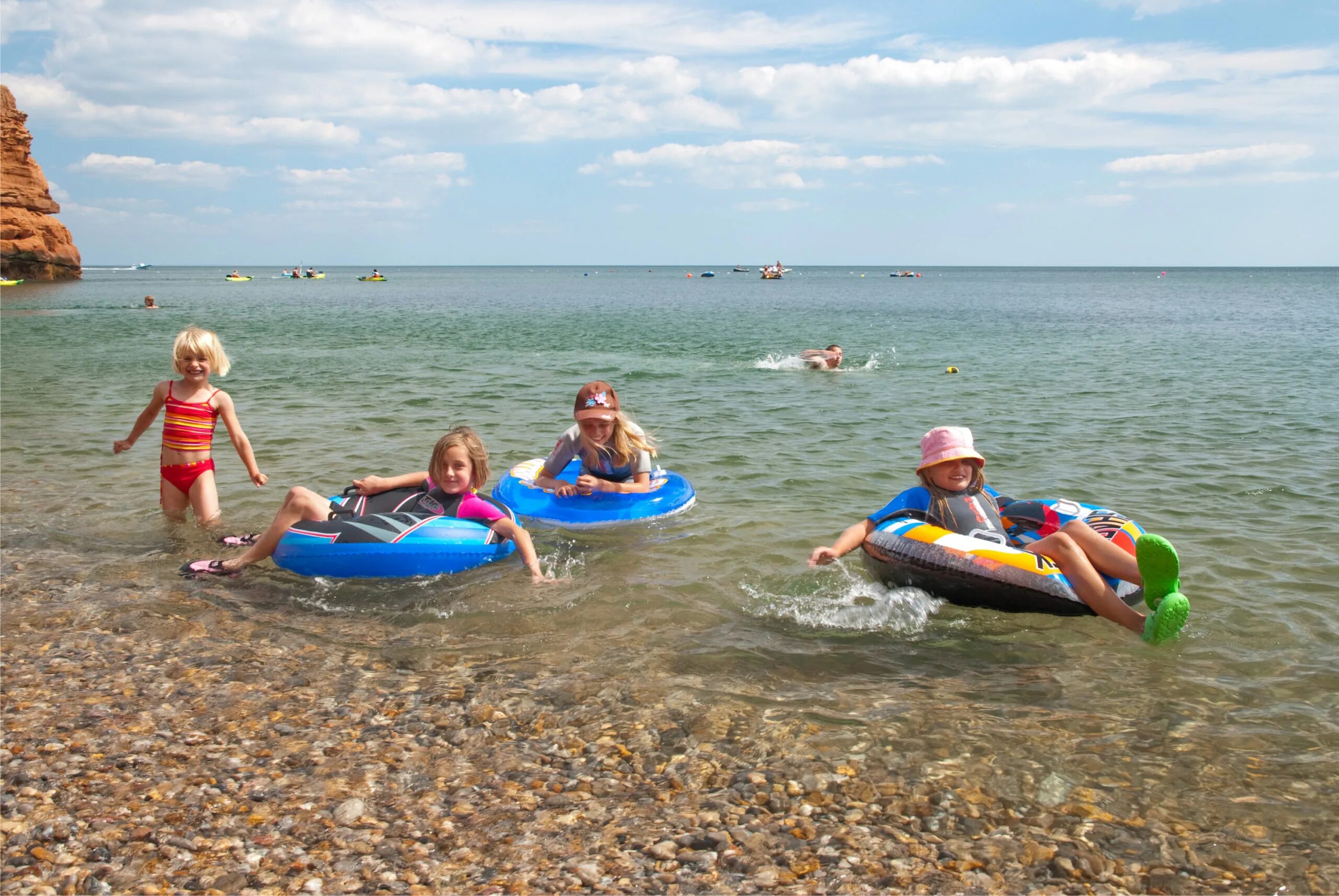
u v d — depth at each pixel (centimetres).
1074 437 1022
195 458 663
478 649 454
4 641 449
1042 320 3559
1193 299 6044
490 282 12338
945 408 1250
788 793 332
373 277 11962
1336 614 496
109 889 277
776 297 6888
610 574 566
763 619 498
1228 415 1172
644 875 288
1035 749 362
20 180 6769
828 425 1112
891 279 15588
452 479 591
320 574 557
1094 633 480
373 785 333
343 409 1203
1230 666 438
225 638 461
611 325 3241
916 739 369
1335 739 369
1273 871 292
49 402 1235
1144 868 294
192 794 325
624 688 411
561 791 332
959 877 289
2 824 305
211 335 666
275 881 282
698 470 858
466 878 286
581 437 709
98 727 368
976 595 508
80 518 665
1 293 5334
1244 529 653
